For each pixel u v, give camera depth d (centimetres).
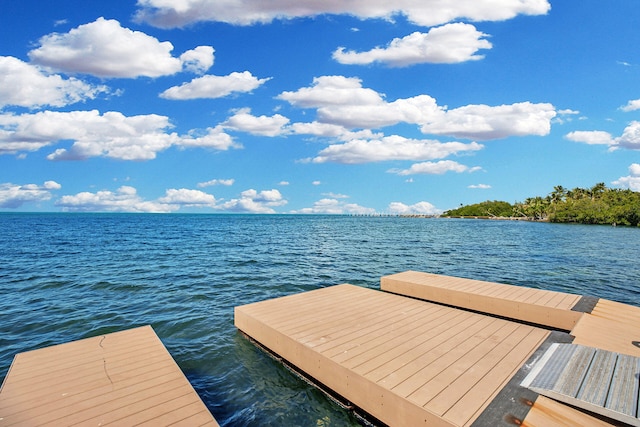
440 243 3591
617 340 679
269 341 757
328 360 593
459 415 431
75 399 488
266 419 573
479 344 652
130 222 8994
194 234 4659
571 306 906
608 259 2369
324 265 2055
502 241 3853
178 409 467
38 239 3591
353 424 558
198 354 805
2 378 696
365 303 926
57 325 1006
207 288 1446
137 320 1047
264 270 1872
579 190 11456
